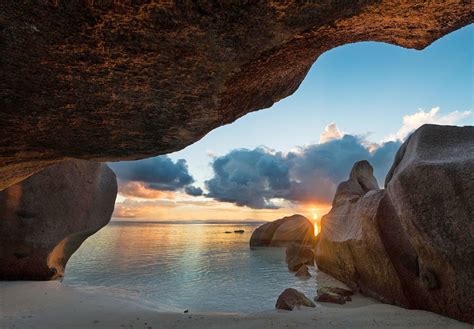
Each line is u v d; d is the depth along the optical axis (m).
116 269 16.09
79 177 13.34
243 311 8.64
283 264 17.84
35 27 3.07
